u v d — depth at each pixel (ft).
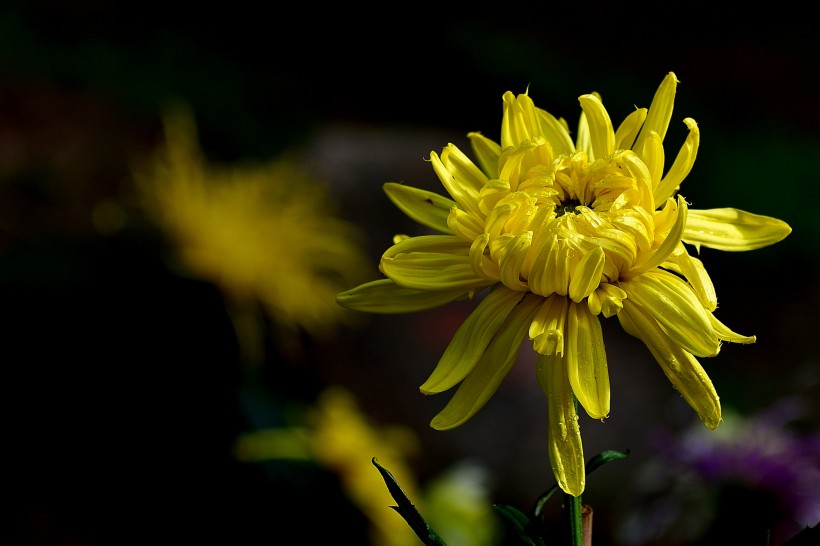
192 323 3.11
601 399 1.68
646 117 1.77
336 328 5.28
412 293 1.76
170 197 3.24
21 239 3.27
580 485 1.66
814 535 1.64
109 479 2.92
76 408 2.96
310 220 3.68
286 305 3.48
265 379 3.78
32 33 6.52
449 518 3.11
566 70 10.92
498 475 5.38
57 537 2.86
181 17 8.75
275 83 8.56
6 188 4.02
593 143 1.78
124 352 3.03
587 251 1.70
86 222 3.74
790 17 13.05
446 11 10.83
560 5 12.66
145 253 3.12
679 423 3.49
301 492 2.95
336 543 2.94
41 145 4.84
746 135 10.14
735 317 7.64
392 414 5.39
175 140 3.69
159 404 3.00
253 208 3.46
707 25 12.98
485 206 1.74
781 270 8.07
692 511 2.53
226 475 2.95
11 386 2.95
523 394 5.78
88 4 7.53
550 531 1.67
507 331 1.73
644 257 1.72
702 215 1.78
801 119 11.05
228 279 3.24
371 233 6.57
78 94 5.86
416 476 5.12
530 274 1.71
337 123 8.45
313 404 4.01
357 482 2.98
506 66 10.32
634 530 2.62
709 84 11.75
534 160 1.77
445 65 10.37
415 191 1.83
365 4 10.16
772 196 8.73
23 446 2.93
